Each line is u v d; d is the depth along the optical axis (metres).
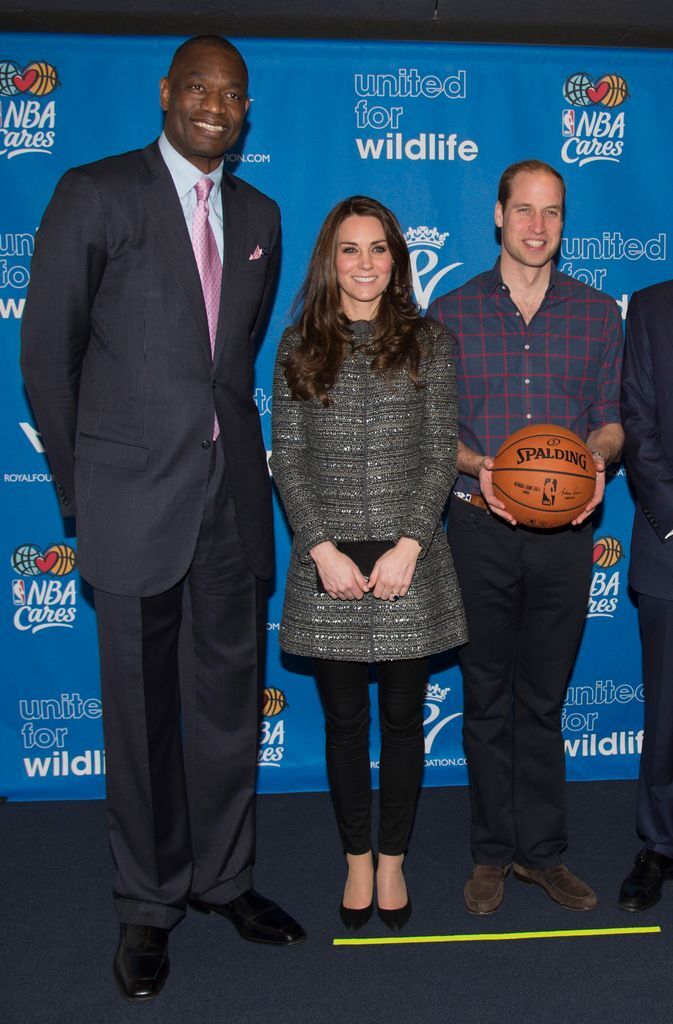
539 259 2.32
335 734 2.35
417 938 2.41
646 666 2.62
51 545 3.13
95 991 2.21
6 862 2.81
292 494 2.24
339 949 2.37
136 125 2.95
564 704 3.30
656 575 2.51
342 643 2.22
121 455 2.13
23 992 2.21
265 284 2.40
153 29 3.13
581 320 2.43
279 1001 2.17
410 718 2.33
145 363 2.11
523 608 2.51
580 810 3.11
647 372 2.47
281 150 3.01
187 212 2.15
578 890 2.55
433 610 2.26
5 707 3.20
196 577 2.29
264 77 2.97
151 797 2.28
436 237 3.07
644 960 2.31
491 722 2.56
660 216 3.10
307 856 2.85
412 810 2.40
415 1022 2.09
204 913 2.54
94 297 2.11
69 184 2.06
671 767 2.61
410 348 2.22
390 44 2.98
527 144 3.04
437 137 3.03
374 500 2.21
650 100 3.05
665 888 2.64
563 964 2.30
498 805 2.59
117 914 2.46
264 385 3.13
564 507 2.23
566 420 2.44
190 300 2.11
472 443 2.47
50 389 2.12
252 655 2.39
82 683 3.20
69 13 3.04
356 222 2.20
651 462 2.46
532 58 3.01
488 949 2.36
